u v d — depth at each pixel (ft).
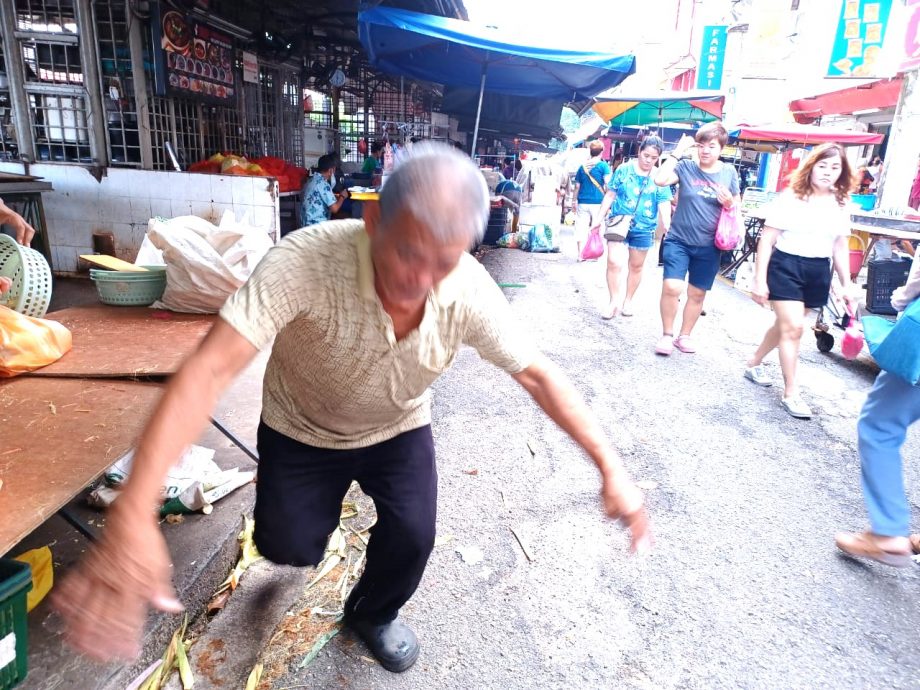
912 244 27.35
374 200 4.46
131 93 22.74
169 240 10.31
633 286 24.12
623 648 7.98
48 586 7.45
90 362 8.48
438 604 8.59
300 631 7.93
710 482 12.11
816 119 53.06
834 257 15.39
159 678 6.90
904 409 9.08
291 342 5.34
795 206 14.83
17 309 9.08
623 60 24.21
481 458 12.69
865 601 9.02
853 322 15.87
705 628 8.38
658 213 23.24
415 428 6.59
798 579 9.42
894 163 30.22
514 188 43.65
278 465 6.31
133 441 6.59
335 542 9.63
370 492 6.72
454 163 4.10
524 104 37.81
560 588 9.02
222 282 10.57
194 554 8.32
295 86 34.37
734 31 60.90
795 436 14.30
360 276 4.75
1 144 23.45
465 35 23.50
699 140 18.01
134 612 3.71
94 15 21.81
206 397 4.33
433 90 44.96
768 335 16.89
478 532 10.23
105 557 3.70
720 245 18.25
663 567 9.57
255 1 28.35
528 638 8.08
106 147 23.13
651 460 12.89
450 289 5.03
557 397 5.61
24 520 5.18
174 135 24.30
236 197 22.57
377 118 48.06
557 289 29.19
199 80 24.58
